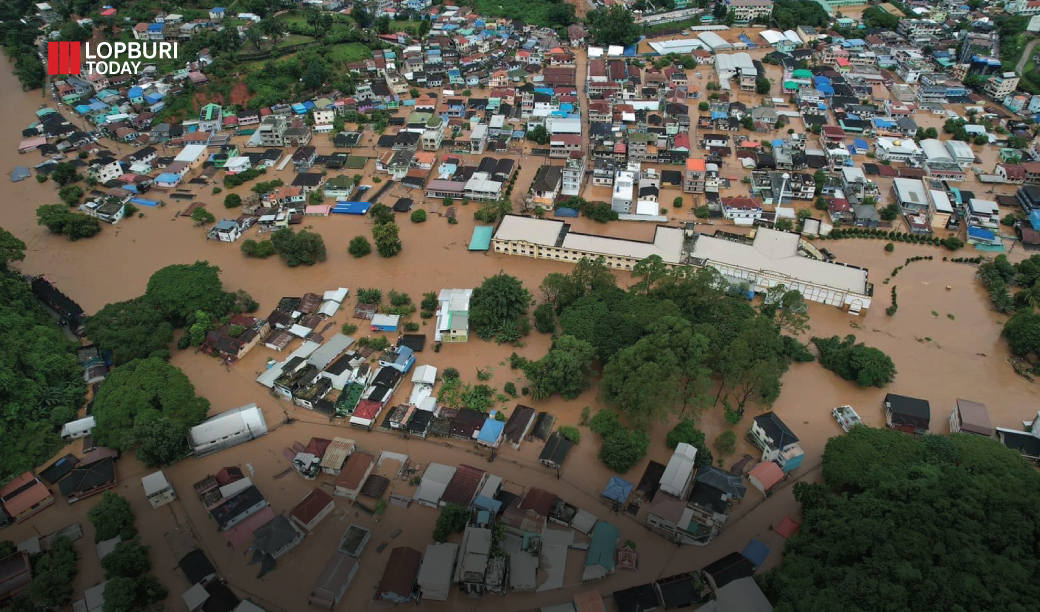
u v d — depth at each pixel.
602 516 89.38
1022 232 143.62
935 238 145.38
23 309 119.62
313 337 119.69
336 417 104.94
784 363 109.94
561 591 80.12
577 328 114.00
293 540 84.50
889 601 68.25
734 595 75.06
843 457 89.88
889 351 117.31
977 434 96.00
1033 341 112.25
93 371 112.06
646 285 121.88
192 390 103.31
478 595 79.62
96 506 88.00
